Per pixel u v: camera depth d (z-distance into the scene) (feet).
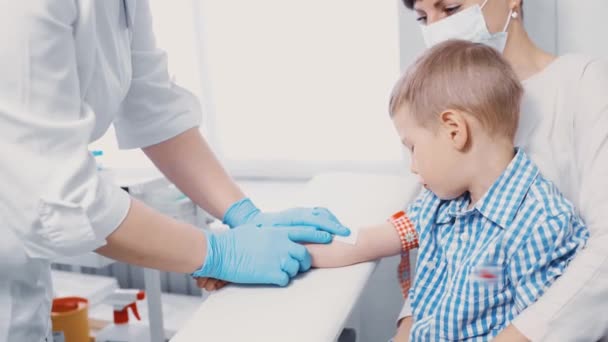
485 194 3.21
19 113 2.56
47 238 2.68
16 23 2.53
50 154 2.63
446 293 3.26
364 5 6.41
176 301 7.29
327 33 6.61
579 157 3.35
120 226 2.86
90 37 2.88
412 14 5.25
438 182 3.28
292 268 2.97
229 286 2.94
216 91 7.26
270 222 3.67
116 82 3.33
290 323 2.42
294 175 7.20
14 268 2.87
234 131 7.32
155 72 3.92
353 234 3.35
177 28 7.24
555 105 3.48
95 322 7.22
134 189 5.61
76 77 2.82
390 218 3.56
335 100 6.77
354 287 2.84
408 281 3.78
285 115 7.04
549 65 3.63
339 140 6.87
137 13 3.75
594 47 4.83
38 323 3.23
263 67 6.97
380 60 6.49
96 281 6.80
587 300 2.93
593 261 2.96
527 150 3.48
